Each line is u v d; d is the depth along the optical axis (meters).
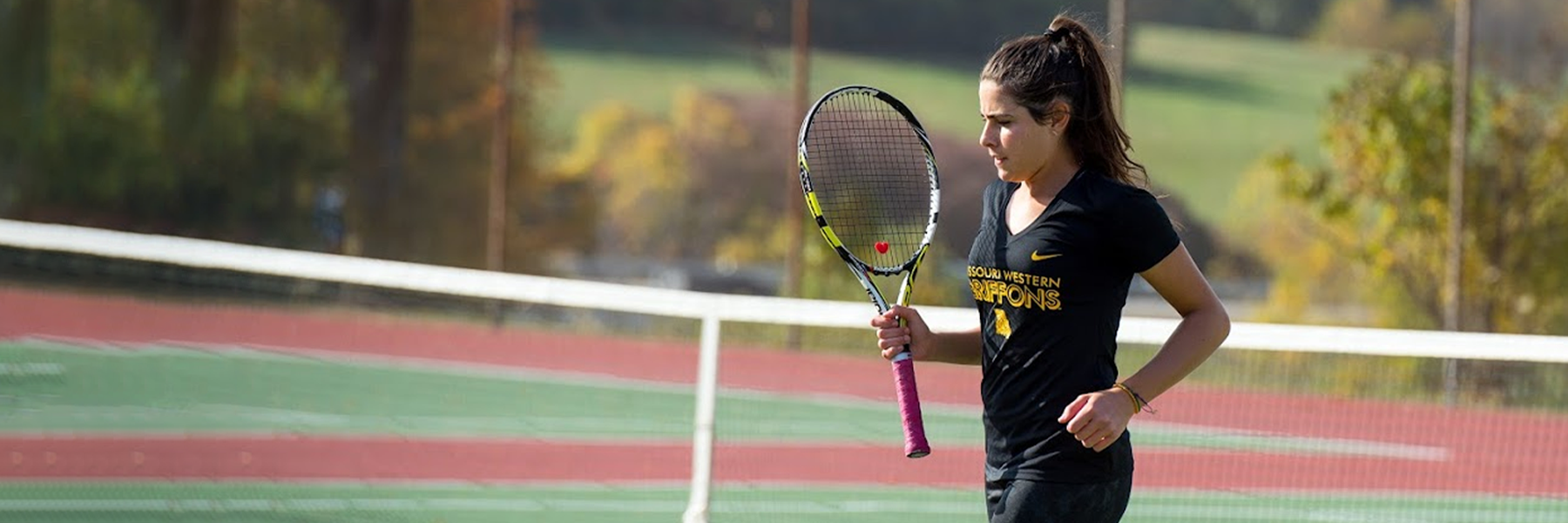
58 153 86.88
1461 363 43.59
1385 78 56.09
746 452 34.59
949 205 138.50
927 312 24.33
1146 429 36.19
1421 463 33.56
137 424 34.84
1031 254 12.09
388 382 43.53
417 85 97.94
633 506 28.56
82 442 32.44
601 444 35.12
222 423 35.72
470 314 61.50
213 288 61.59
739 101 156.12
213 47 92.50
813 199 14.16
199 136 92.25
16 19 84.50
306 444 33.62
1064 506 12.23
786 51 170.38
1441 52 62.16
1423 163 54.50
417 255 94.12
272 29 103.31
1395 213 55.19
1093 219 11.91
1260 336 22.31
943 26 184.50
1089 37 12.31
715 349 23.61
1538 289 53.88
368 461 32.00
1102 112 12.24
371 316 57.81
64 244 36.84
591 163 133.62
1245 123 165.88
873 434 37.19
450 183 96.88
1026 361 12.31
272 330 52.53
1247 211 126.88
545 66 114.25
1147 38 198.75
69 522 25.67
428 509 27.84
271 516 26.78
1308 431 36.69
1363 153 55.59
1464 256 53.47
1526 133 54.44
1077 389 12.19
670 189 138.88
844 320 23.98
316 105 97.12
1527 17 114.50
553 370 47.44
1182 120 166.50
